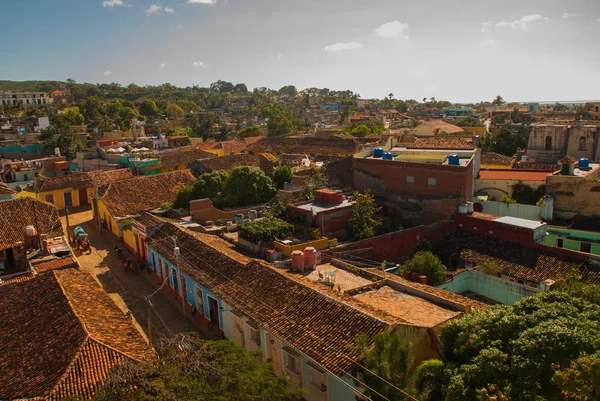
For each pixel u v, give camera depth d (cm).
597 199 3628
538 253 2853
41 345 1862
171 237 2917
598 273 2577
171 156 7475
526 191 4231
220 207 4334
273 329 1916
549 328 1316
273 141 8856
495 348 1372
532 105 14612
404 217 3916
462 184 3612
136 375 1459
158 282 3300
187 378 1434
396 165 3975
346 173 4356
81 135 9425
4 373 1761
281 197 4088
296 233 3350
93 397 1493
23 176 6200
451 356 1580
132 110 14088
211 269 2600
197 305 2694
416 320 1930
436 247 3259
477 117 13375
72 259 2920
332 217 3356
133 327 2039
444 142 5447
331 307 1906
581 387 1127
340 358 1631
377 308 2039
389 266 2914
